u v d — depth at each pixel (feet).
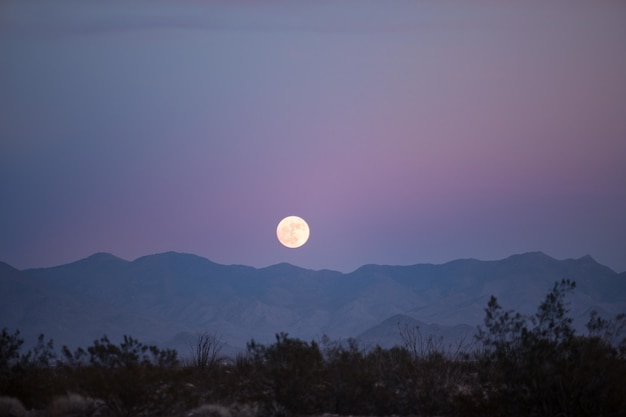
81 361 203.41
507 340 193.26
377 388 194.39
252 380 198.49
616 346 189.26
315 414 189.26
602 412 172.86
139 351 194.08
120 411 182.60
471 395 185.57
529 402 177.68
